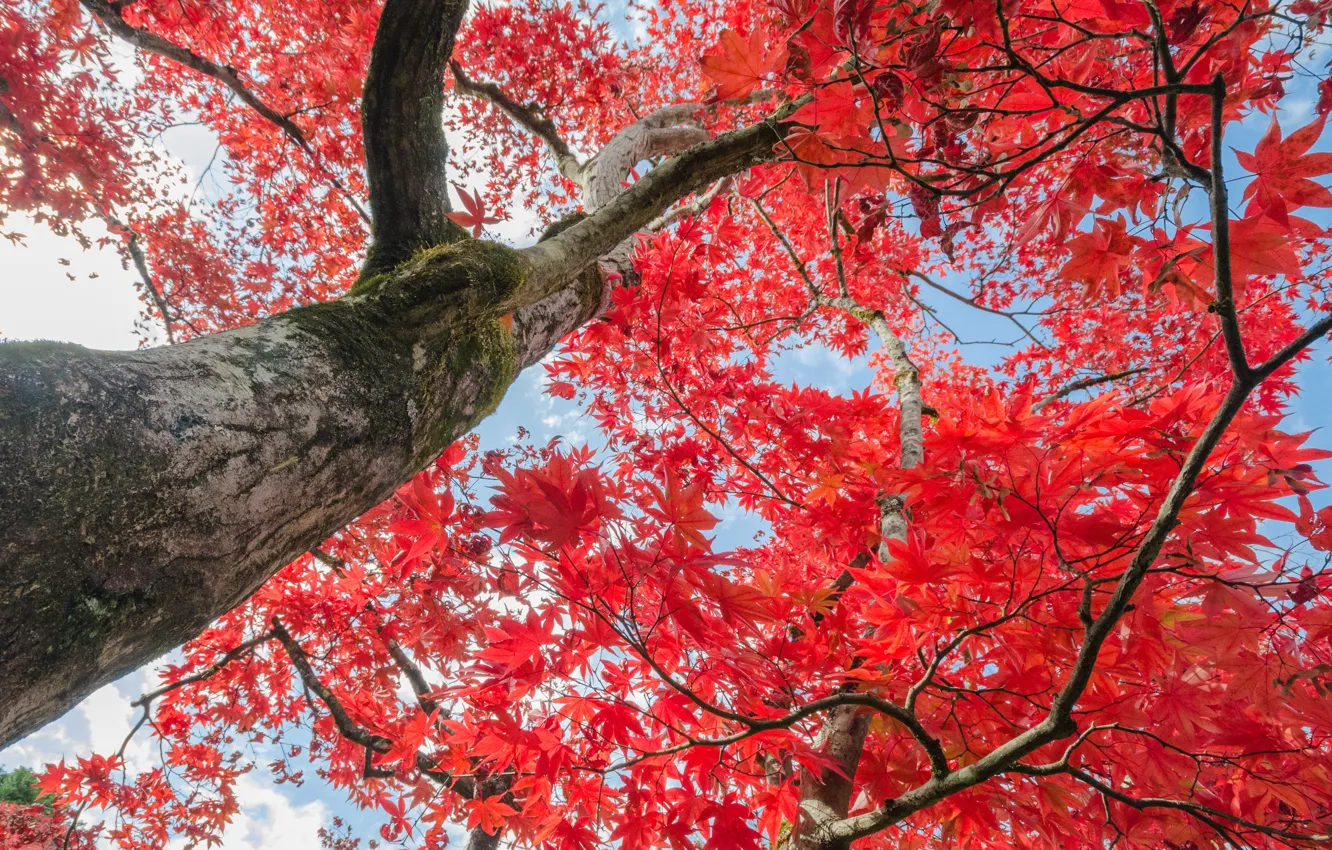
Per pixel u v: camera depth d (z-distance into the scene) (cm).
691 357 416
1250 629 147
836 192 143
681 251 353
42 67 334
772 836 205
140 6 450
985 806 175
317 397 109
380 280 152
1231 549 146
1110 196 154
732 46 130
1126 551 144
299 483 102
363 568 370
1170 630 166
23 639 65
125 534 75
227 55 522
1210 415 145
